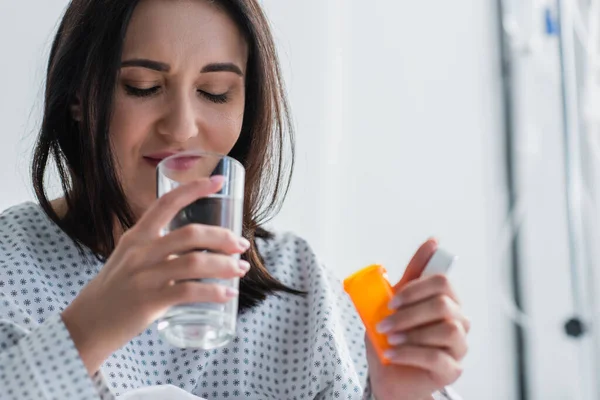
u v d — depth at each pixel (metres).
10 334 1.21
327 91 2.55
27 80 1.94
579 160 2.71
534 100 2.89
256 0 1.50
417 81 2.81
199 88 1.37
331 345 1.49
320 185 2.51
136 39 1.32
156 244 1.00
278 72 1.60
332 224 2.59
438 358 1.11
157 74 1.33
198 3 1.35
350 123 2.69
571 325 2.59
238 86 1.40
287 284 1.62
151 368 1.42
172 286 0.99
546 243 2.83
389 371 1.20
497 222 2.84
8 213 1.48
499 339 2.80
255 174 1.56
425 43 2.84
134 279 1.00
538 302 2.81
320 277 1.61
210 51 1.34
